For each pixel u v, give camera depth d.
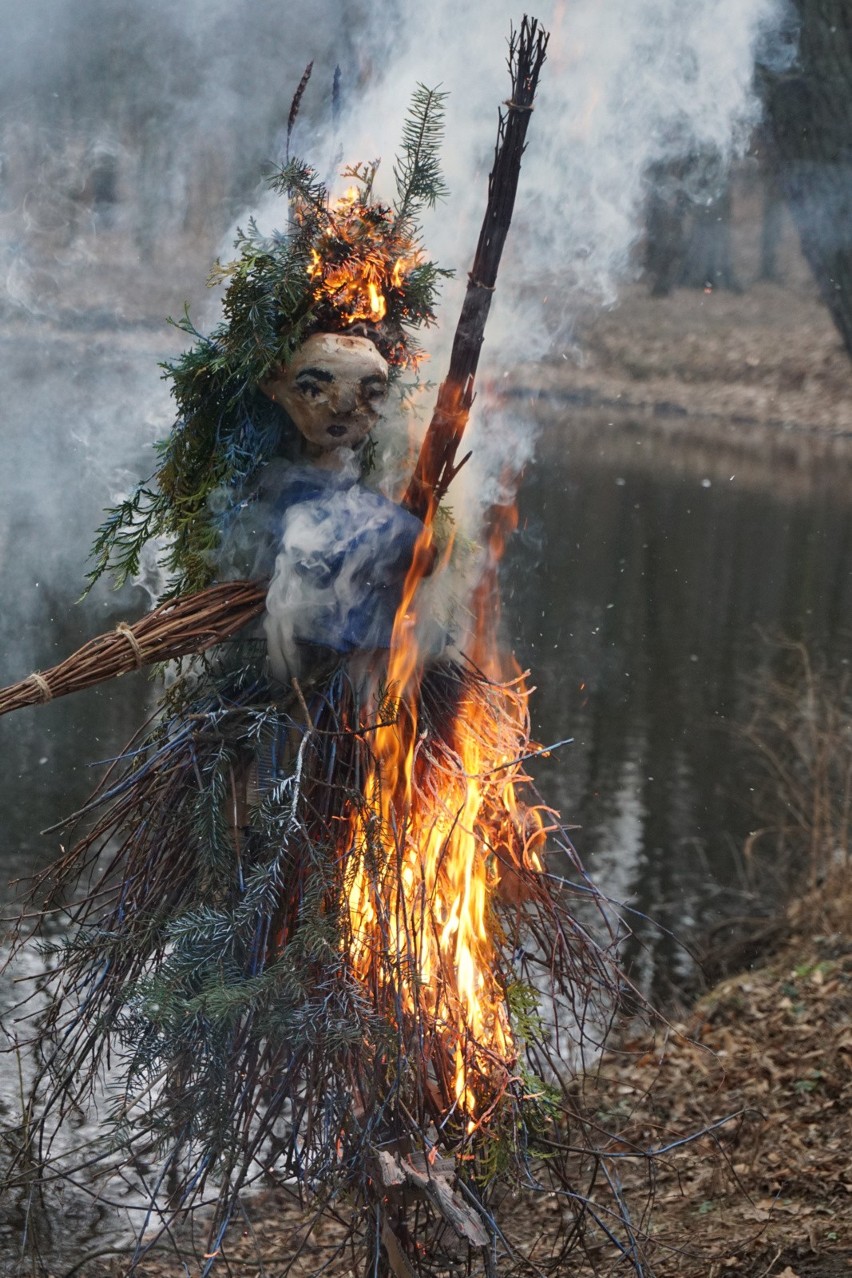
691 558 14.76
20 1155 3.29
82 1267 3.99
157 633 2.79
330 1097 2.80
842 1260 3.85
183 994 2.77
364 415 2.80
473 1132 2.94
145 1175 4.46
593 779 8.59
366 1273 2.92
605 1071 5.16
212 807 2.81
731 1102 4.95
